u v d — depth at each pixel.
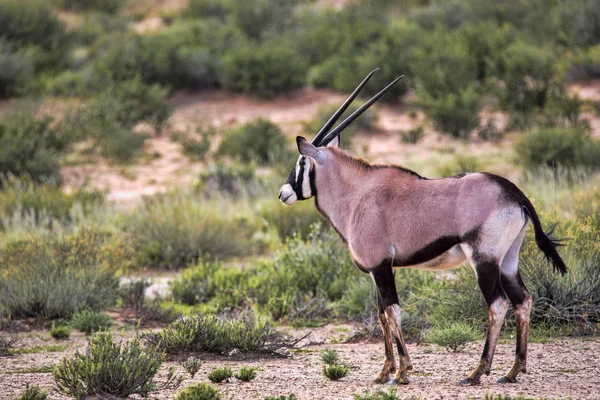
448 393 18.00
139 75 86.81
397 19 116.00
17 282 32.38
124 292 34.31
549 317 26.33
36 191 55.44
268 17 115.25
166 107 82.56
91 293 32.22
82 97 89.50
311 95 90.00
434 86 81.88
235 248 45.00
